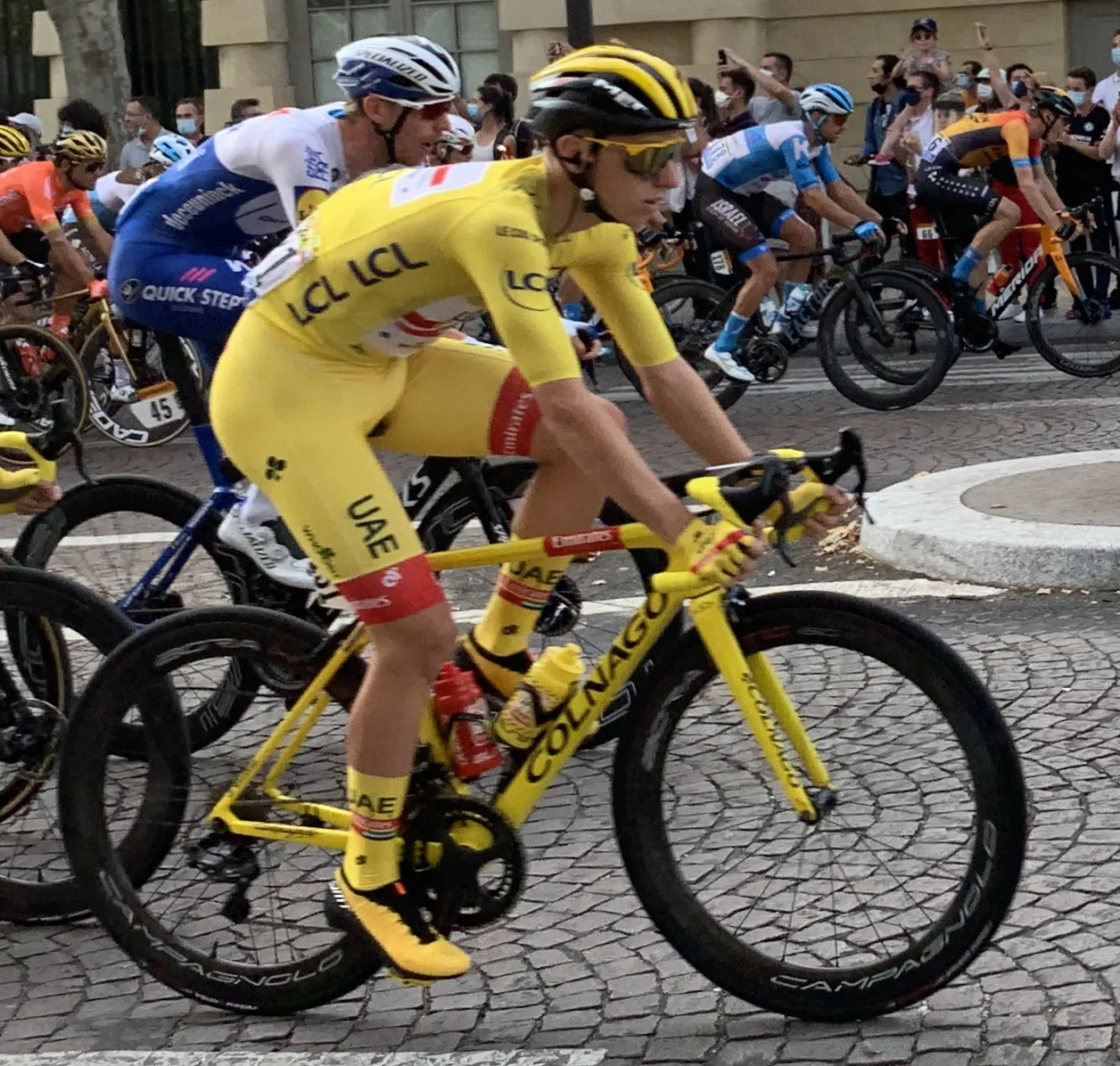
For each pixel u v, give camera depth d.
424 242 2.62
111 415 8.91
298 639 3.00
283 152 4.07
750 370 8.75
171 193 4.30
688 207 11.36
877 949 2.82
